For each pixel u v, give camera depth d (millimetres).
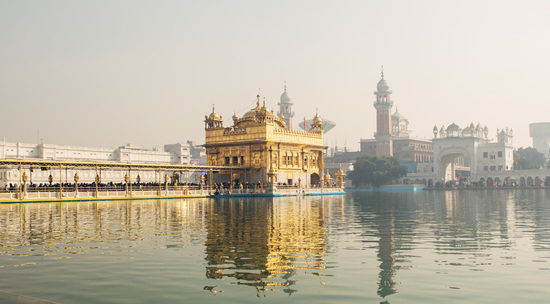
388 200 75500
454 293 13883
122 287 14516
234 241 23422
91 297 13500
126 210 45156
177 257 19078
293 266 17484
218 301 13117
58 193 62250
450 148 186000
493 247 21922
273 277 15766
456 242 23484
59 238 24469
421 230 28641
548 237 25438
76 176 64375
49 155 141750
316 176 112500
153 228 29094
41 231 27453
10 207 49531
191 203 59938
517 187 166875
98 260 18484
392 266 17531
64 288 14414
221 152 99938
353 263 18047
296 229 28828
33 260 18516
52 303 10500
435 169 190250
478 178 181375
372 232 27484
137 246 21781
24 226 30156
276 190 87562
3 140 132250
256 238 24547
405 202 67500
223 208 49156
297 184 101188
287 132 99375
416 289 14320
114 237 24859
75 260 18484
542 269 17062
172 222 32812
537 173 170875
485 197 88250
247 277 15750
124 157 166875
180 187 80688
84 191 67375
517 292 13977
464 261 18531
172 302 13039
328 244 22609
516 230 28766
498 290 14203
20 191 58094
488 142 197000
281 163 97250
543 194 105625
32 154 140125
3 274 16188
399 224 32344
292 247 21688
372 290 14227
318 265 17688
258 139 94375
